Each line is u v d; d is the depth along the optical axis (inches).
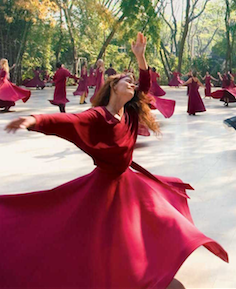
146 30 1293.1
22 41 1261.1
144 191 120.2
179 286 121.7
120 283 105.6
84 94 637.3
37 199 121.0
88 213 113.9
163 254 108.7
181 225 112.0
